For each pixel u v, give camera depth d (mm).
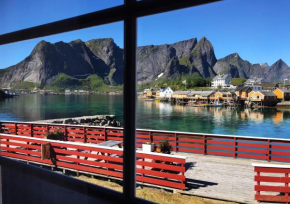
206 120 51906
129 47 1438
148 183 4637
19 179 2867
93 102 75188
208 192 4184
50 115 50844
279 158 5605
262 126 45719
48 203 2242
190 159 5969
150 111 63531
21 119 45312
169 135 6801
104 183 4801
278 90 66688
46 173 2174
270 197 3748
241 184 4496
